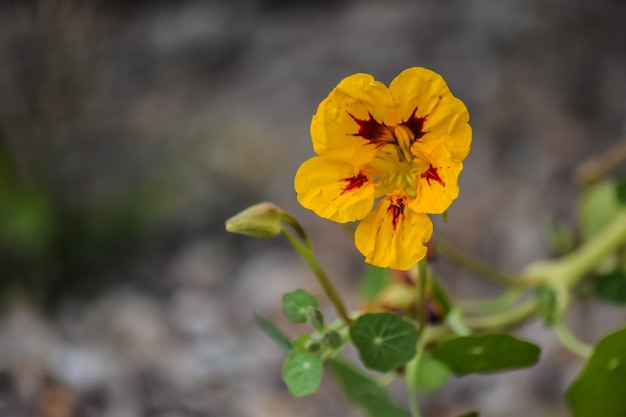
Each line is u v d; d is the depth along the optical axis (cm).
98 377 76
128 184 114
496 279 68
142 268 104
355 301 92
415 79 54
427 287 61
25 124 113
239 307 95
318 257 101
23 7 146
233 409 76
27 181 107
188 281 100
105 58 142
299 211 107
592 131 109
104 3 157
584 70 117
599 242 69
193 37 145
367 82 54
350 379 61
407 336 56
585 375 60
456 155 54
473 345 58
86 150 119
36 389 75
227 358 83
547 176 105
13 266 102
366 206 55
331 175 55
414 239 54
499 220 101
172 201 111
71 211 108
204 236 107
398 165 55
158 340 86
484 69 119
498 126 112
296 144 115
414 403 59
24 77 119
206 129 120
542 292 66
